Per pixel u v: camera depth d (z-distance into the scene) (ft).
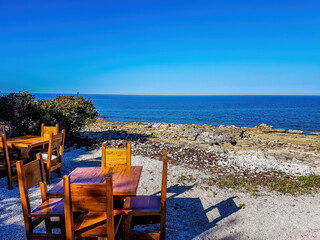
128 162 14.42
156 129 58.03
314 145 45.27
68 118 36.45
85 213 10.96
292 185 20.97
